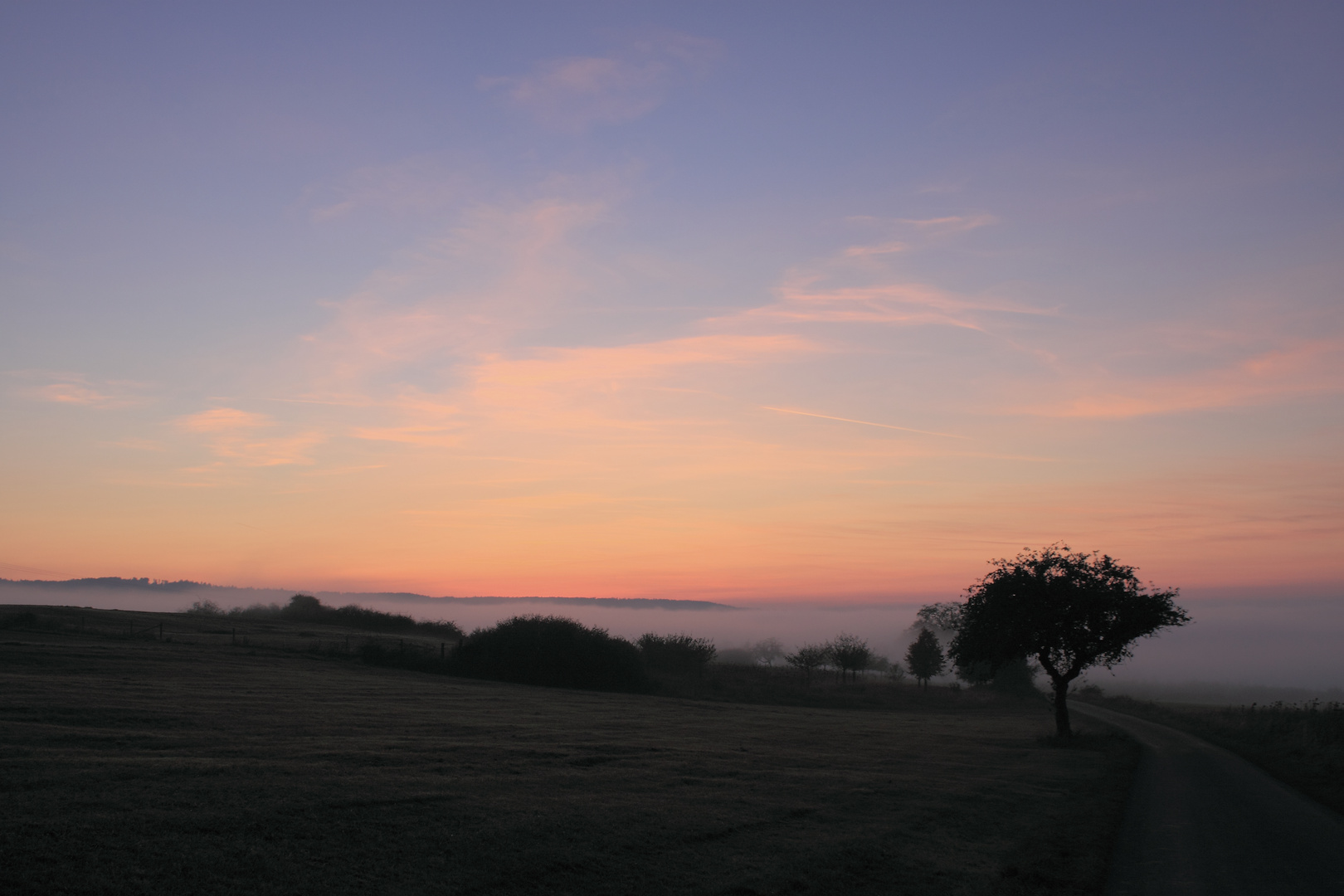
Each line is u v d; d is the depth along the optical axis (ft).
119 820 33.24
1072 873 41.24
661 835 40.78
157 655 123.54
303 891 28.81
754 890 34.73
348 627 288.30
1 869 27.12
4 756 43.70
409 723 76.59
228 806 36.88
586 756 63.26
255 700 83.15
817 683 240.53
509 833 37.96
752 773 62.08
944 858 42.65
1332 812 59.52
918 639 280.10
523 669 167.43
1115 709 197.16
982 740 108.17
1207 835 51.44
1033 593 113.91
